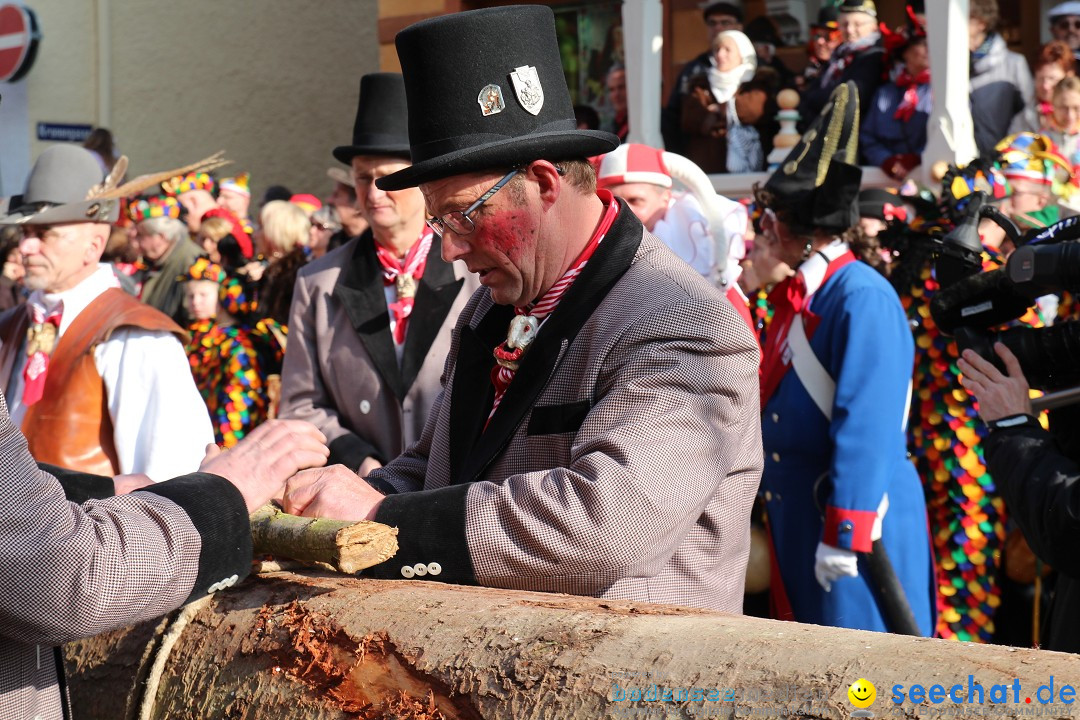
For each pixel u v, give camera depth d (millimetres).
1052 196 4309
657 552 1845
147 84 10547
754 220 3912
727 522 2043
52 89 10547
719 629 1370
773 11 7578
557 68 2096
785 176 3715
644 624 1421
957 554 4027
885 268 4027
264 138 10289
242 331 5027
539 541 1805
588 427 1924
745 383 1961
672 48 7711
